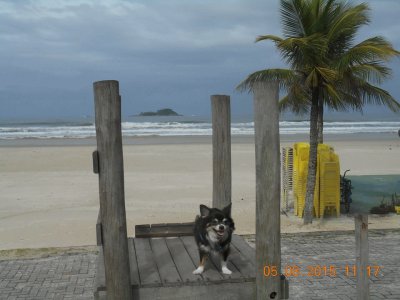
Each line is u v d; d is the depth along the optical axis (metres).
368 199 15.46
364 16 11.27
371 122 87.12
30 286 8.05
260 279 5.17
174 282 5.22
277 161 5.02
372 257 9.52
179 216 13.55
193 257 6.24
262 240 5.12
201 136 48.94
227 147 6.98
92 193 17.25
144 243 7.00
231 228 5.64
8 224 12.86
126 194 16.91
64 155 28.64
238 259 6.10
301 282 8.07
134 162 25.64
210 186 18.44
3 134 53.81
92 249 10.16
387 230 11.80
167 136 49.00
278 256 5.14
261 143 5.00
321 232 11.46
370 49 10.75
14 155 28.69
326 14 11.37
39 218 13.51
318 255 9.66
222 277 5.36
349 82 12.05
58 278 8.43
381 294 7.52
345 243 10.59
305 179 13.39
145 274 5.53
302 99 13.51
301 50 11.16
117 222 4.86
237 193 17.08
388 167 23.80
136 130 62.19
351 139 43.38
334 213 13.78
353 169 23.09
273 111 4.96
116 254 4.88
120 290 4.93
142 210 14.34
